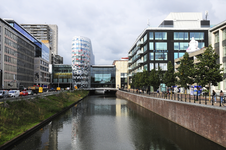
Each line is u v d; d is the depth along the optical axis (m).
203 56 25.08
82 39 132.62
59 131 21.92
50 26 175.25
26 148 15.95
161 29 63.59
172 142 17.97
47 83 105.62
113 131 22.27
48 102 35.69
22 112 23.27
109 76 127.19
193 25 69.12
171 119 26.36
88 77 132.25
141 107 43.94
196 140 17.45
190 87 45.72
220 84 34.09
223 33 33.75
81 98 67.19
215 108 16.08
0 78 56.66
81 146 17.11
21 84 73.81
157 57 63.00
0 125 17.75
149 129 22.89
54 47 174.00
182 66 33.97
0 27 57.34
